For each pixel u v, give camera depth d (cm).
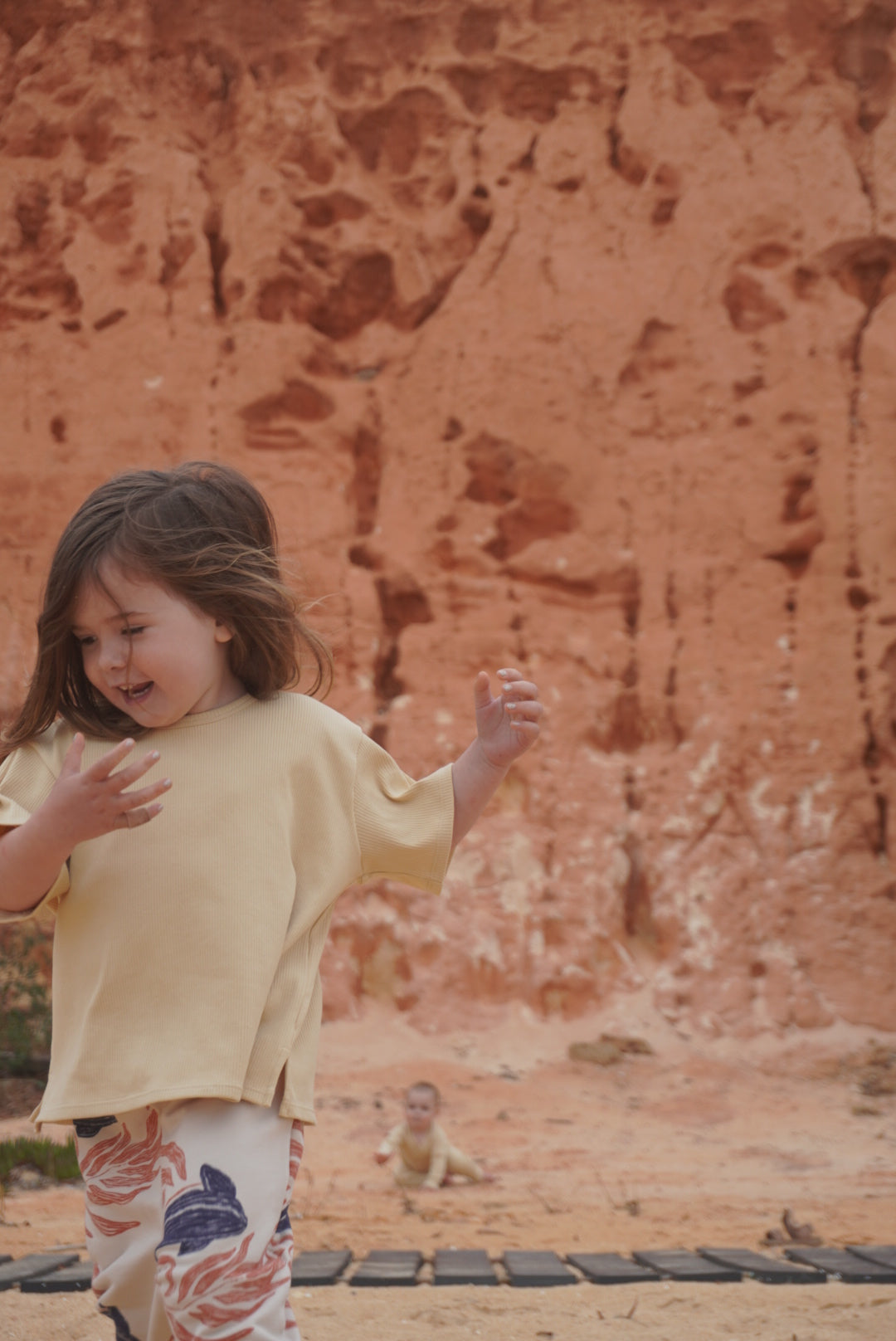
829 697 1278
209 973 201
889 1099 1040
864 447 1318
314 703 231
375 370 1385
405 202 1426
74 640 215
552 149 1405
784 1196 707
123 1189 207
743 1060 1131
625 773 1282
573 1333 321
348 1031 1169
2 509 1354
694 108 1405
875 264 1385
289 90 1427
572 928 1220
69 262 1404
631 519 1333
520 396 1351
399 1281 398
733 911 1226
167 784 185
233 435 1352
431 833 229
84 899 206
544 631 1313
